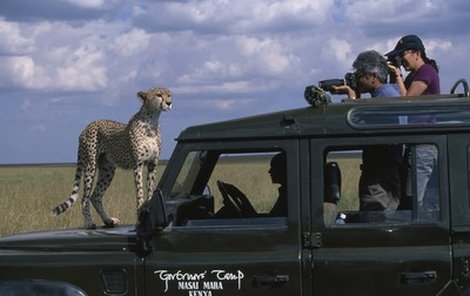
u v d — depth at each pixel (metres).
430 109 5.24
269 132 5.32
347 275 5.12
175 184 5.43
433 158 5.20
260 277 5.17
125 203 18.91
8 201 21.67
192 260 5.23
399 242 5.14
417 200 5.21
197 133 5.42
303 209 5.22
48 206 20.08
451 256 5.06
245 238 5.24
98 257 5.33
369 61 6.16
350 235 5.16
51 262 5.34
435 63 7.14
